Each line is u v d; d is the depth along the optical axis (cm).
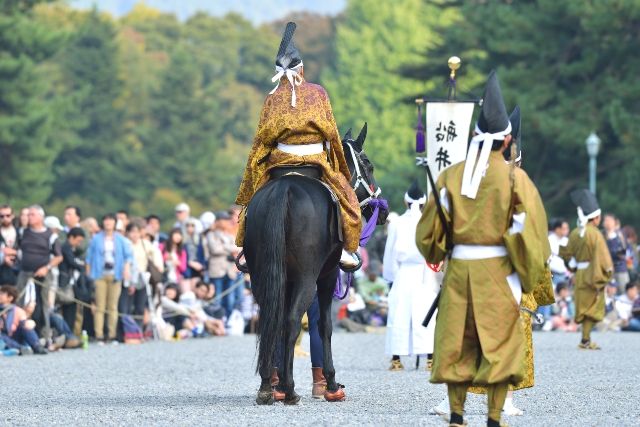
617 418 2256
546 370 3384
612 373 3288
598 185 8919
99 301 4597
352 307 5578
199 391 2798
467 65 10412
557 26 9231
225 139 19438
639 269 6112
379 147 15200
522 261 1902
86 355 4006
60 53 15888
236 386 2927
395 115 15262
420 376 3228
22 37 10581
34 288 4169
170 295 5028
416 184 3388
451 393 1927
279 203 2320
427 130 2981
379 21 16350
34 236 4188
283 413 2277
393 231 3388
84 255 4716
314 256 2358
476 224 1912
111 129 15625
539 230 1905
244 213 2456
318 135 2497
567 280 5788
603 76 8988
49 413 2317
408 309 3369
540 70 9088
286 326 2356
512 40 9269
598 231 4322
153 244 4909
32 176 10619
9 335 4059
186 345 4550
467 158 1934
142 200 15025
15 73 10569
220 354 4066
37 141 10675
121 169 15112
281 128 2477
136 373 3319
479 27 9756
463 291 1919
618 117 8362
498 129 1927
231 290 5256
